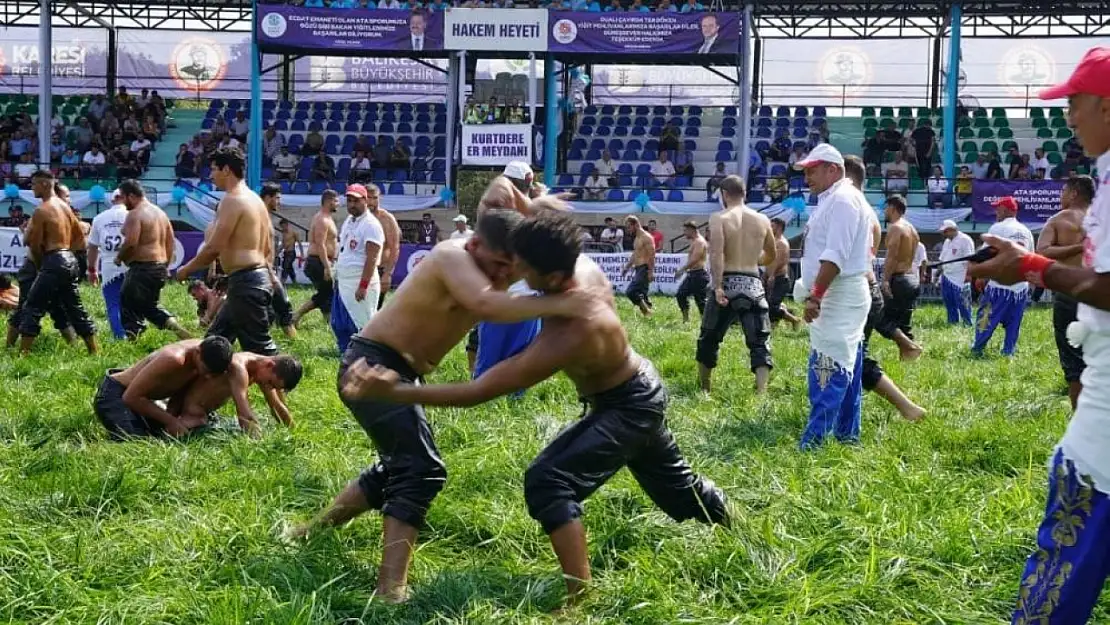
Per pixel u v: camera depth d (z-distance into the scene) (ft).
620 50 87.61
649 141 103.81
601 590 13.41
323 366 33.09
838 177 22.70
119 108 108.47
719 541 14.84
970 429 22.66
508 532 15.94
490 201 18.11
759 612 12.87
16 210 87.86
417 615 12.92
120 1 113.60
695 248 53.42
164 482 18.08
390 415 14.16
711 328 29.81
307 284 81.82
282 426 23.29
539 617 12.83
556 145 96.84
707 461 19.85
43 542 14.48
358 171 96.22
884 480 18.20
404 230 92.48
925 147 100.42
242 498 17.33
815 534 15.67
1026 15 102.94
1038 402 27.53
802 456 20.44
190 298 58.90
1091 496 10.10
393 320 14.03
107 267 40.32
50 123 97.14
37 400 25.71
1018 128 108.78
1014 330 40.55
